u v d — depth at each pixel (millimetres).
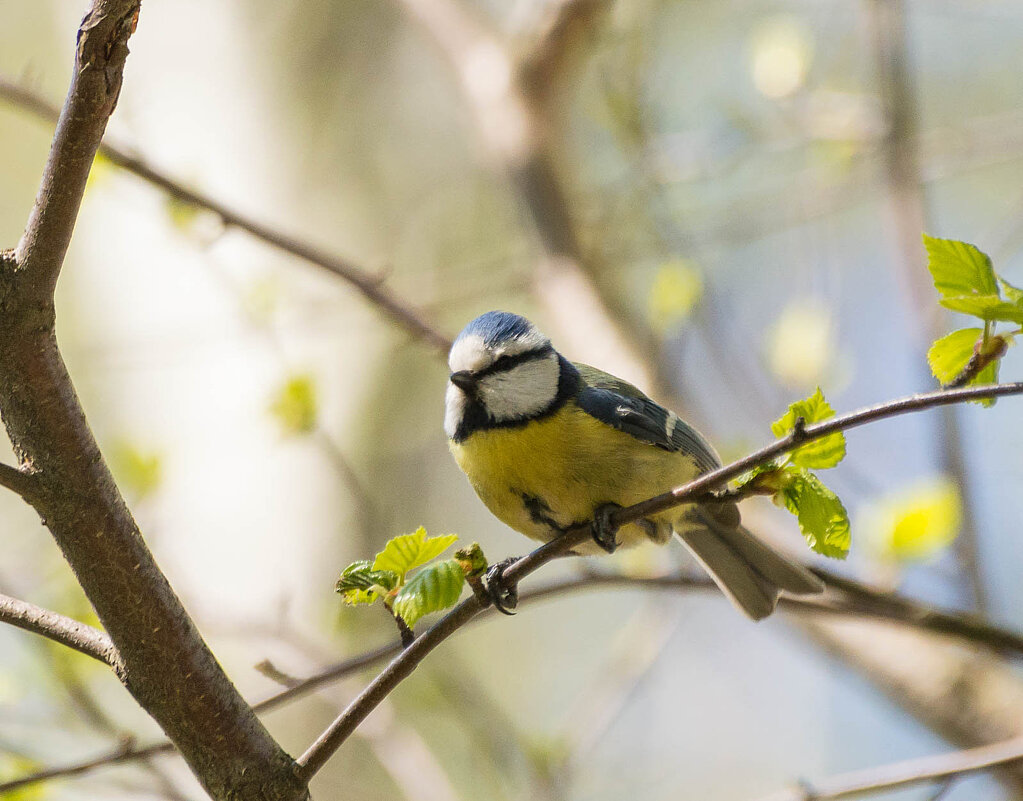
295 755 11391
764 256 14250
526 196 11523
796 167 13703
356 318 12781
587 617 15797
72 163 4090
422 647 4590
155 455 9359
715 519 7863
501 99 11922
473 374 7203
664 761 14133
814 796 6617
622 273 13141
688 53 15164
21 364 4234
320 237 13391
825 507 4883
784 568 7773
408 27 15102
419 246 14742
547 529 7352
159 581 4500
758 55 11688
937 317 9117
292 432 8961
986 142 11703
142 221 12461
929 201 11742
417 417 14469
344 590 4734
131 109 8562
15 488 4309
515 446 7043
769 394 10242
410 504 14430
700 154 12461
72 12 14945
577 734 10133
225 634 8648
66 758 7543
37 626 4684
